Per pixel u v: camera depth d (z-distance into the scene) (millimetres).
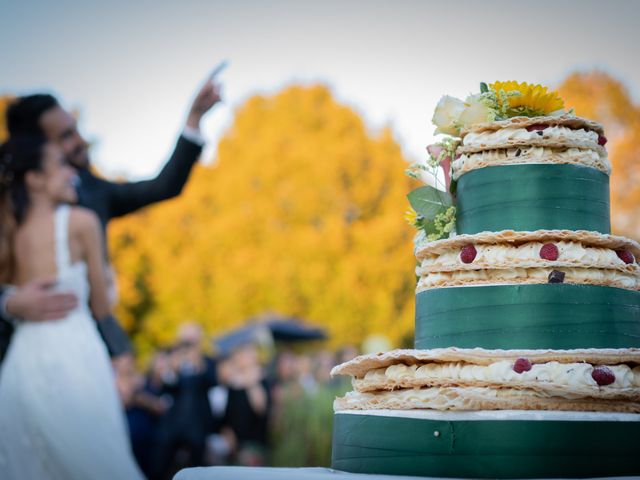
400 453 2703
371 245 11953
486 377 2646
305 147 12312
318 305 11734
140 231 11844
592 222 2939
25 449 4152
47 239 4355
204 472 2826
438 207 3078
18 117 4523
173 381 8797
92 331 4363
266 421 9328
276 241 11938
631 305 2887
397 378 2762
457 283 2881
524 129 2941
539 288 2783
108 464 4195
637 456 2637
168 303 11766
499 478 2574
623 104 12477
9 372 4207
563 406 2619
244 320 11742
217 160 12312
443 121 3078
